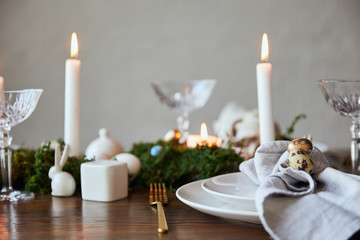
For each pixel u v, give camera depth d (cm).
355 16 266
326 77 269
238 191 60
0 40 275
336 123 270
